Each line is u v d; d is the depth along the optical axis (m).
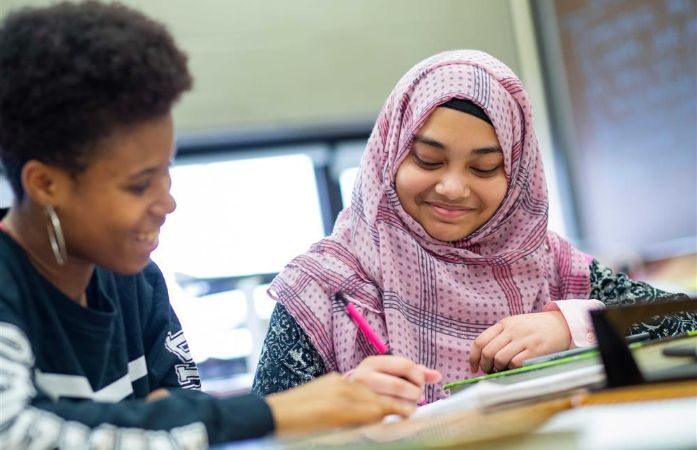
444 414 1.04
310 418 1.02
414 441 0.84
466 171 1.66
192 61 3.60
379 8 3.81
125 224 1.08
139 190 1.08
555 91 3.99
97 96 1.04
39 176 1.08
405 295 1.71
